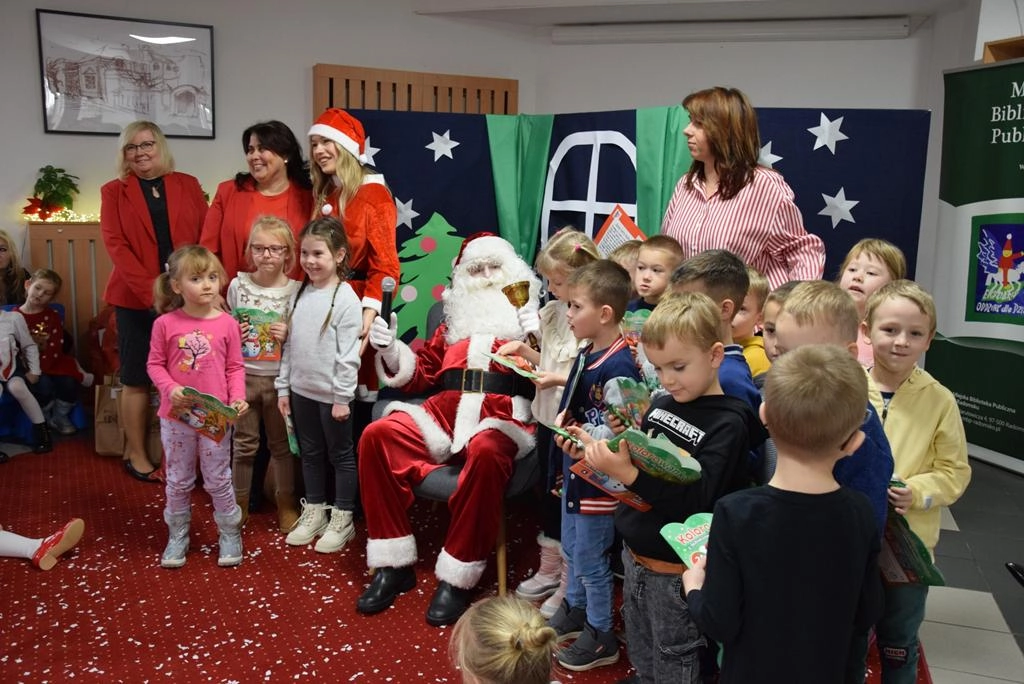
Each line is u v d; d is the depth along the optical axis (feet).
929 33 16.97
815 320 6.07
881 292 6.93
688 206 9.89
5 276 14.89
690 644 6.09
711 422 5.75
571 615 8.16
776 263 9.54
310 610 8.89
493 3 17.87
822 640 4.67
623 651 8.09
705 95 9.27
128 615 8.74
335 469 10.37
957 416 6.98
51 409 14.67
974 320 14.03
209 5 16.99
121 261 12.09
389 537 9.04
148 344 12.46
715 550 4.75
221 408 9.12
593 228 11.99
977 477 13.55
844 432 4.57
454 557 8.69
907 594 6.31
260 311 10.49
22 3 15.66
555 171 12.33
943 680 7.80
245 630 8.46
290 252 10.43
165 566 9.81
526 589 9.00
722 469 5.63
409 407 9.59
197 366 9.69
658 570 6.06
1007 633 8.68
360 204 10.86
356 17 18.12
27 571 9.70
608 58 19.21
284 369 10.34
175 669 7.77
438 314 11.26
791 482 4.69
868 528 4.78
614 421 6.36
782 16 17.40
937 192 17.02
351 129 10.96
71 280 16.14
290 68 17.84
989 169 13.43
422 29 18.65
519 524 11.14
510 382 9.60
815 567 4.60
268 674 7.71
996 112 13.19
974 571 10.18
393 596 9.03
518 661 4.32
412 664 7.88
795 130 10.75
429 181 12.56
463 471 8.77
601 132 11.74
